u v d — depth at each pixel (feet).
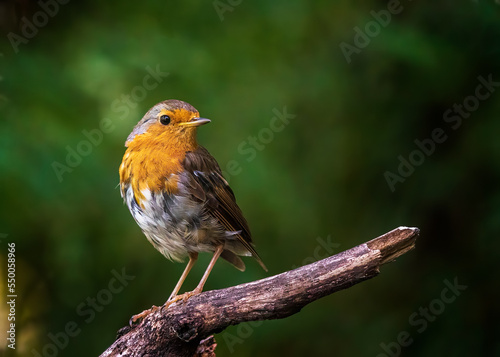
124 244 35.14
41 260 35.73
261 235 37.32
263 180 35.65
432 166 39.19
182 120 27.40
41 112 31.65
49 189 30.71
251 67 36.58
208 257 35.68
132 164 26.84
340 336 38.55
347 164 40.16
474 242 38.81
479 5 36.94
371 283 40.24
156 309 24.09
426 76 37.65
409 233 20.08
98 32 34.86
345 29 38.91
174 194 26.48
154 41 34.73
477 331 37.11
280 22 37.32
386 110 39.65
